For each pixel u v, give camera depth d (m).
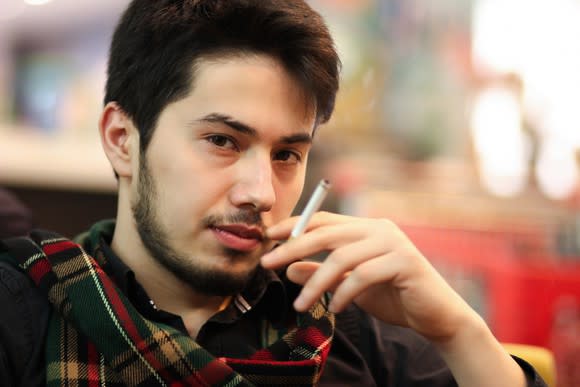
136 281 1.01
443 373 1.18
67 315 0.94
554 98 2.84
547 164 2.82
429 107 2.85
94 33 2.66
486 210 2.65
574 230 2.54
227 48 0.91
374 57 2.83
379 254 0.93
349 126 2.80
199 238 0.92
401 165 2.80
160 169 0.94
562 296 2.28
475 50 2.86
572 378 2.21
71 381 0.91
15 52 2.65
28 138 2.68
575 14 2.81
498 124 2.86
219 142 0.92
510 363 1.02
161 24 0.96
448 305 0.98
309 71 0.94
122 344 0.92
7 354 0.94
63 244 1.01
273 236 0.92
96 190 2.74
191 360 0.93
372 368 1.17
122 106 1.01
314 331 1.04
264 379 0.96
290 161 0.96
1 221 1.53
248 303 1.08
